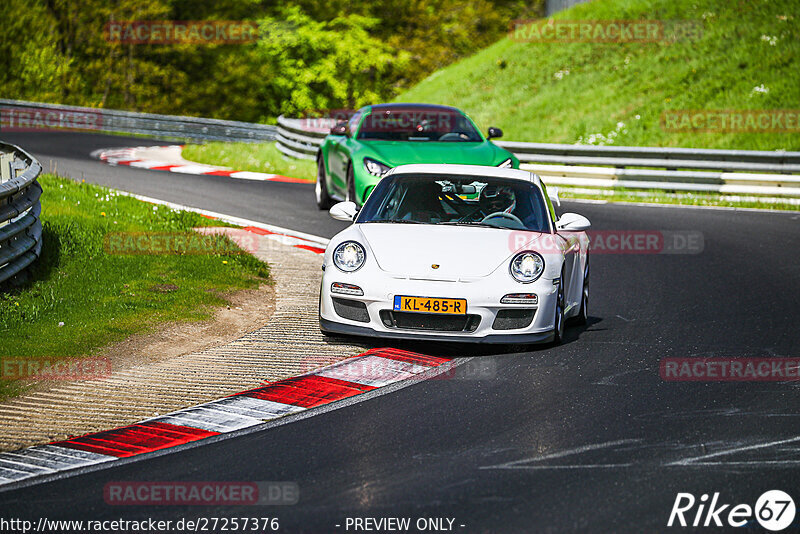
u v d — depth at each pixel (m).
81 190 49.16
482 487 16.64
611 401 21.92
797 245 45.78
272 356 25.69
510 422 20.30
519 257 26.34
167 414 20.81
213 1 180.00
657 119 85.88
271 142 98.81
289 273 36.75
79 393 22.20
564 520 15.26
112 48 170.62
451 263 25.97
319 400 21.86
